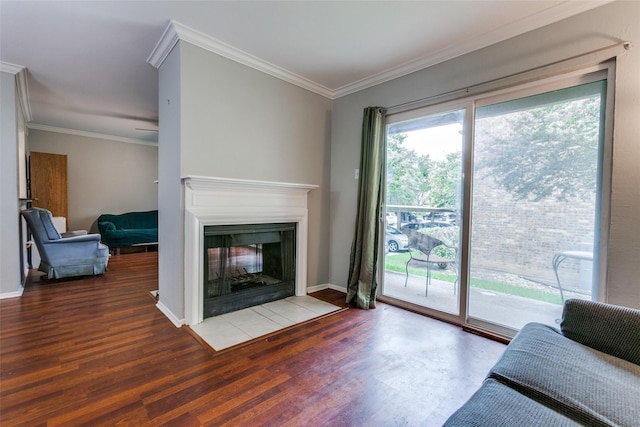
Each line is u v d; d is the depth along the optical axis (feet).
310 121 11.61
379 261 10.91
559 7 6.81
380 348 7.28
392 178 10.68
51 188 18.12
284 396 5.42
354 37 8.33
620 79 6.20
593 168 6.75
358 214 10.73
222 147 9.07
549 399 3.22
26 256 13.65
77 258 13.00
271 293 10.57
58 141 19.20
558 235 7.23
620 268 6.24
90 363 6.36
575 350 4.15
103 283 12.51
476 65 8.36
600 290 6.55
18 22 7.71
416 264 9.96
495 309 8.21
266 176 10.23
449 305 9.09
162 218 9.59
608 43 6.35
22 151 13.75
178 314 8.50
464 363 6.64
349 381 5.91
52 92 12.76
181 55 8.13
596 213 6.73
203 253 8.68
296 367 6.38
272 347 7.24
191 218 8.29
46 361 6.41
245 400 5.29
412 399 5.42
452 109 8.95
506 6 6.88
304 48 8.96
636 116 6.07
